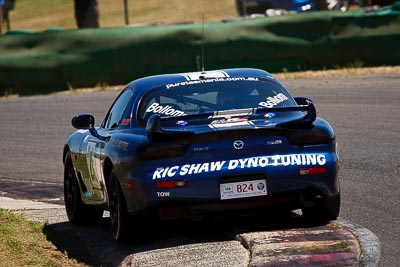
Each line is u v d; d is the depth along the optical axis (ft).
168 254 65.67
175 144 66.44
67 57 199.00
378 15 192.03
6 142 147.84
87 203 83.61
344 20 193.16
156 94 73.72
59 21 300.61
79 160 83.56
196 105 72.23
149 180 66.18
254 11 242.17
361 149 115.14
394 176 96.68
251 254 63.05
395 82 170.30
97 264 70.33
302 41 193.98
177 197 66.08
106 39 198.49
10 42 200.64
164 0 309.83
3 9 276.00
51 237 81.15
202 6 293.64
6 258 69.97
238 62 194.29
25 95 199.62
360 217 76.89
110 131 76.54
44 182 118.11
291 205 68.54
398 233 69.51
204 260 62.85
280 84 75.31
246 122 68.59
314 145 68.54
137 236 71.05
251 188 66.74
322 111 147.13
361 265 59.52
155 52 196.44
